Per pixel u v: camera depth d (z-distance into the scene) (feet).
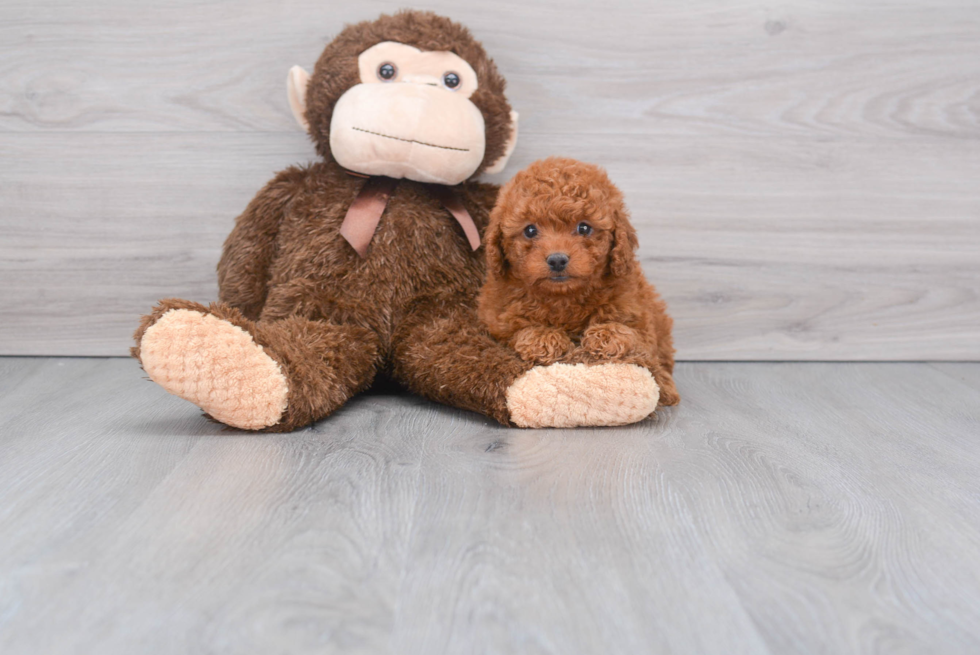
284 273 4.56
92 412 4.20
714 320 5.56
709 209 5.40
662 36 5.18
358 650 2.10
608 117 5.27
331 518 2.89
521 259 3.94
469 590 2.40
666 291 5.50
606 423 4.00
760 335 5.59
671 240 5.43
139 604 2.31
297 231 4.59
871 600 2.39
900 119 5.34
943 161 5.40
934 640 2.19
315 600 2.33
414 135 4.32
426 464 3.45
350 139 4.37
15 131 5.14
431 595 2.37
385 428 3.98
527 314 4.13
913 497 3.19
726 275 5.49
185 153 5.22
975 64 5.29
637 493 3.17
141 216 5.29
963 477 3.43
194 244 5.35
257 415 3.73
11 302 5.38
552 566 2.56
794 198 5.41
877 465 3.56
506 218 3.98
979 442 3.92
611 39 5.18
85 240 5.31
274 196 4.68
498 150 4.73
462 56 4.58
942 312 5.60
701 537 2.79
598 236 3.92
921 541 2.79
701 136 5.32
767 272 5.50
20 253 5.31
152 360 3.53
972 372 5.41
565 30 5.16
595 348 3.94
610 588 2.43
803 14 5.19
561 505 3.03
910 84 5.30
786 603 2.37
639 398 3.92
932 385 5.07
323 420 4.09
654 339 4.24
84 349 5.47
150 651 2.09
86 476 3.26
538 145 5.29
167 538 2.72
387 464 3.44
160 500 3.03
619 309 4.10
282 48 5.12
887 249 5.50
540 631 2.20
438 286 4.59
